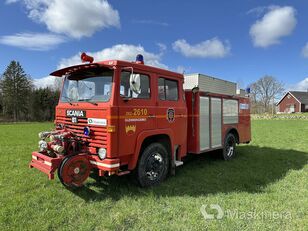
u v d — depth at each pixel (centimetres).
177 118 596
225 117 791
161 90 557
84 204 442
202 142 684
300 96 6419
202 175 623
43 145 495
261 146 1110
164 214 404
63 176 439
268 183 568
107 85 472
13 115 5381
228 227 364
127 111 475
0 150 995
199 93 668
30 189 514
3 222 373
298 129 1981
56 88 5250
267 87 6675
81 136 497
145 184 520
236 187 538
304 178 609
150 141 547
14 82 5369
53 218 387
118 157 462
